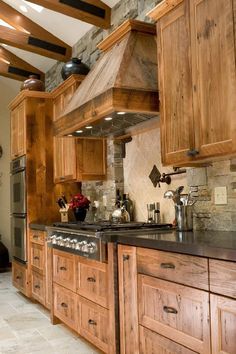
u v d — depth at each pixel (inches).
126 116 121.6
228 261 66.1
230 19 83.6
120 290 101.6
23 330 144.3
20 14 197.3
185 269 76.8
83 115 126.5
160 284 84.7
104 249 108.9
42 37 203.6
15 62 241.1
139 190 153.4
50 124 197.9
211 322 69.7
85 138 161.5
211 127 89.2
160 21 107.9
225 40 85.0
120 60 119.1
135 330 94.3
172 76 102.5
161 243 83.0
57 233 144.5
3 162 292.2
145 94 113.9
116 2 164.4
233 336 64.7
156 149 142.9
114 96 109.9
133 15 152.3
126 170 162.9
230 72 83.7
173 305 80.4
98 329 113.9
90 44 188.9
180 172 127.0
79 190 201.6
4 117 293.9
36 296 176.4
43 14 189.9
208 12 89.7
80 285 125.9
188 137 96.7
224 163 105.1
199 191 113.6
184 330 77.0
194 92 94.3
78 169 168.7
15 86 290.7
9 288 217.6
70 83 174.2
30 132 193.9
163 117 106.4
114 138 160.7
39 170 194.4
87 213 190.1
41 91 200.5
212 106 88.8
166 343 82.4
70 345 129.0
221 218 106.3
